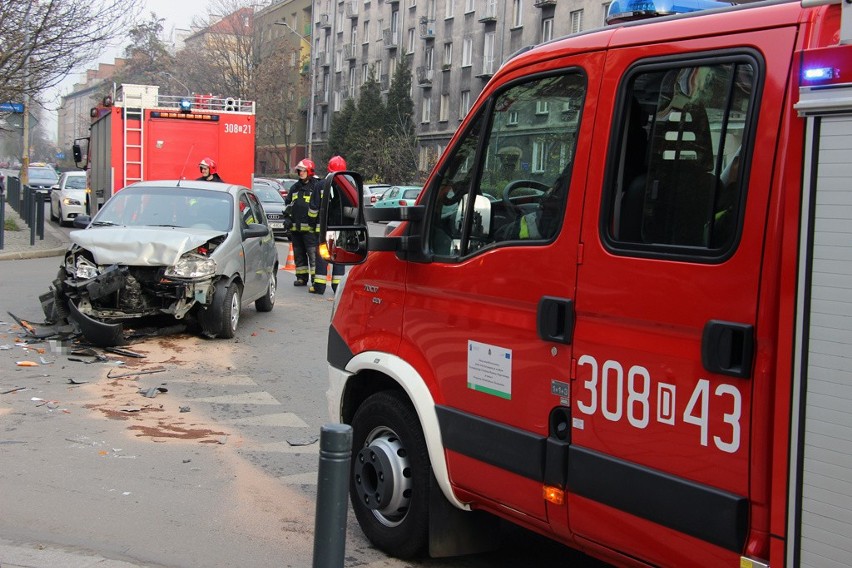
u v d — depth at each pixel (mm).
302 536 4824
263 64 67688
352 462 4770
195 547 4617
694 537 2934
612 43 3365
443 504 4281
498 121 3928
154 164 17531
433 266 4191
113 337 9164
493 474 3801
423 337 4234
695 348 2926
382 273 4562
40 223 20766
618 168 3277
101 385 7953
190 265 9633
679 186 3053
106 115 18281
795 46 2736
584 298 3338
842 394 2465
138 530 4801
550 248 3510
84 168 24562
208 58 68250
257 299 12156
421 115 54688
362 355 4633
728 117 2916
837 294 2477
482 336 3852
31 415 6898
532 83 3740
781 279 2633
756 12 2895
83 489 5371
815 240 2531
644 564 3184
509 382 3701
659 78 3172
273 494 5457
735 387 2799
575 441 3385
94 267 9430
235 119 17828
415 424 4340
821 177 2523
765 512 2727
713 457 2869
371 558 4578
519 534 5059
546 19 42188
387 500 4473
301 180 15039
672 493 2988
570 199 3439
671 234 3062
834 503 2488
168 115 17469
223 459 6086
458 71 50438
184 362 9055
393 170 51562
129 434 6543
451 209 4164
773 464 2658
